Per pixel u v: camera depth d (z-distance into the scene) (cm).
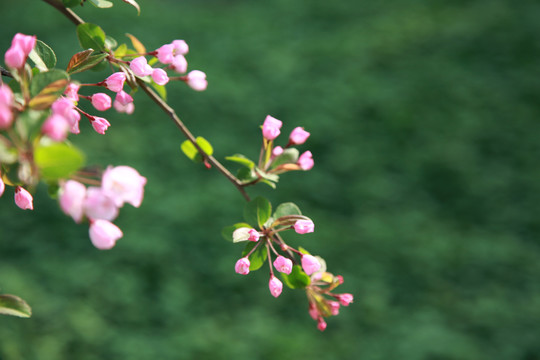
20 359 493
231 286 618
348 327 576
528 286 642
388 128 945
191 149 145
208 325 562
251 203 129
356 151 888
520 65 1099
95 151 820
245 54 1178
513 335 571
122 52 136
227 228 133
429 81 1069
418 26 1253
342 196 795
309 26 1334
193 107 970
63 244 649
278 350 532
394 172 848
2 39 1141
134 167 798
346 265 662
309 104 1009
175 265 636
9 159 70
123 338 531
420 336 562
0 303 104
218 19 1362
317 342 550
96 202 75
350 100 1015
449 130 938
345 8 1402
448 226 745
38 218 688
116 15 1295
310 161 144
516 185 822
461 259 680
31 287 573
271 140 143
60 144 68
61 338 521
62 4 128
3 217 684
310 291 141
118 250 646
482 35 1196
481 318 593
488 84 1052
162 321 563
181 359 516
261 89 1050
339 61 1144
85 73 947
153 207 727
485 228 745
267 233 130
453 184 824
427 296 626
